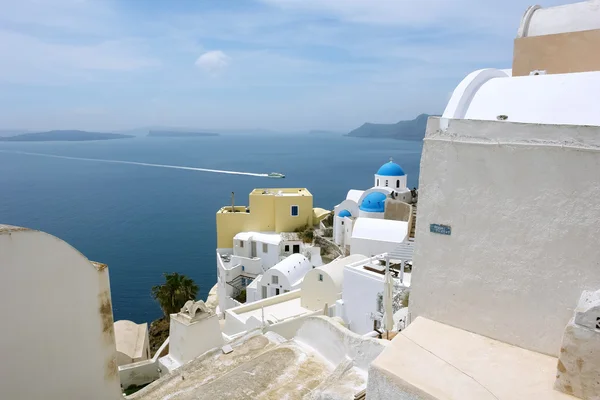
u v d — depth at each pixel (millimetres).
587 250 6129
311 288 29125
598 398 5527
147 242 99188
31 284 5496
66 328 6055
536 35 10781
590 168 5918
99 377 6680
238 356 11617
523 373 6328
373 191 41938
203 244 97250
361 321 22953
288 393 9617
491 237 7066
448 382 6199
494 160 6805
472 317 7527
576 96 7309
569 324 5621
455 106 8156
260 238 44312
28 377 5637
